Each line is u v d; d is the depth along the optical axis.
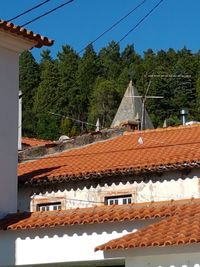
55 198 23.30
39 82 99.44
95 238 16.89
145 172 22.03
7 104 20.23
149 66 99.25
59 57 105.19
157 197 21.98
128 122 29.05
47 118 74.00
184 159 21.48
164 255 14.73
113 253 15.34
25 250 17.59
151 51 105.25
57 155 26.56
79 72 102.12
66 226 17.16
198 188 21.50
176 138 25.34
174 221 15.85
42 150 26.91
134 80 97.56
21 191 23.81
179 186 21.78
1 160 19.67
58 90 97.06
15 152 20.20
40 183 23.08
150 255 14.88
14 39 20.31
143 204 17.28
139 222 16.58
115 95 95.19
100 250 15.55
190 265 14.40
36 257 17.44
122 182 22.58
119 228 16.70
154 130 27.06
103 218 16.73
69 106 97.06
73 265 17.72
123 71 100.12
